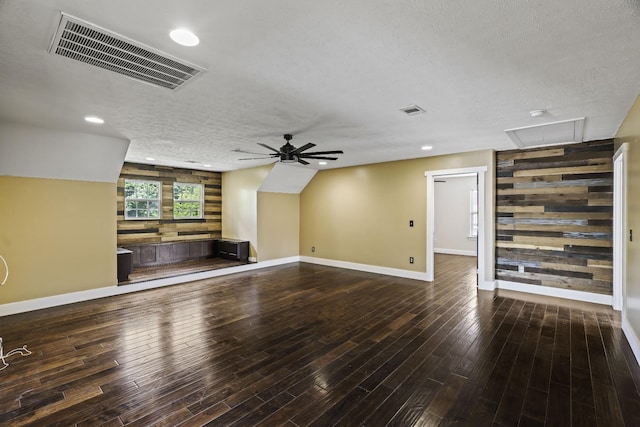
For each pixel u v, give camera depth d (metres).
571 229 4.70
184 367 2.69
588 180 4.55
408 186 6.11
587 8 1.55
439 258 8.63
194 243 7.39
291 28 1.75
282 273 6.57
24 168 4.11
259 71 2.30
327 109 3.13
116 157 4.63
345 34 1.81
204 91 2.66
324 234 7.54
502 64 2.18
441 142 4.60
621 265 4.10
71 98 2.83
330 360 2.82
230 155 5.68
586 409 2.13
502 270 5.31
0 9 1.55
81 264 4.65
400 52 2.02
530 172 5.00
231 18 1.65
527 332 3.44
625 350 2.99
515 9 1.57
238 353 2.96
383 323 3.73
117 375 2.56
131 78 2.40
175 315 4.00
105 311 4.15
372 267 6.65
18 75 2.34
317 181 7.68
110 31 1.77
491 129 3.85
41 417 2.04
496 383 2.45
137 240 6.73
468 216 9.28
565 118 3.40
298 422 2.00
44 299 4.32
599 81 2.43
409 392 2.33
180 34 1.81
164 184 7.12
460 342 3.19
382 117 3.39
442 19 1.66
